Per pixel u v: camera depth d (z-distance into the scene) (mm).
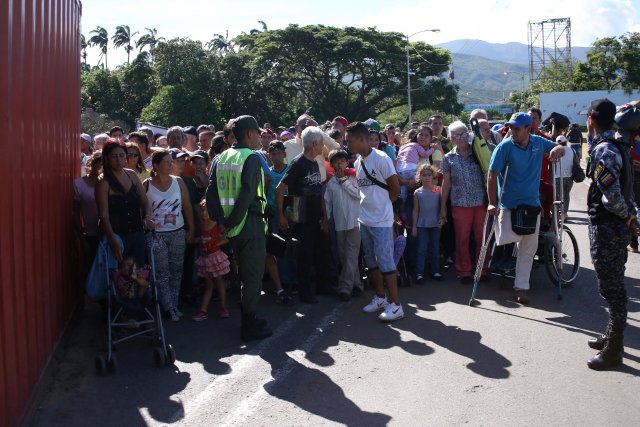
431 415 4355
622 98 57094
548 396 4594
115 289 5551
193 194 7309
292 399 4684
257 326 6125
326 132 9500
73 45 7348
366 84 70125
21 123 4410
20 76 4395
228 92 64875
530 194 6777
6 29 4016
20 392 4199
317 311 6965
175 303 6770
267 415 4430
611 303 5043
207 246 6637
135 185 6219
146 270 5625
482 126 8078
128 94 70062
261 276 6008
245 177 5723
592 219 5117
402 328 6266
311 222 7250
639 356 5344
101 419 4418
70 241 6496
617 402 4473
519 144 6770
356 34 68000
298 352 5676
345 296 7348
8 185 4027
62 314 5949
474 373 5062
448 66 69562
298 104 70438
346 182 7223
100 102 67938
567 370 5074
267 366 5348
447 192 7961
